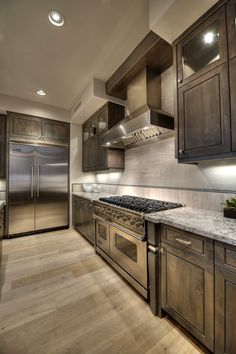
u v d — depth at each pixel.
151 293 1.46
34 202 3.48
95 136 3.34
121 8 1.55
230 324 0.93
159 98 2.21
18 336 1.26
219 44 1.21
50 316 1.45
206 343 1.06
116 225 2.00
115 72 2.46
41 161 3.57
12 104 3.23
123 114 2.98
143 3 1.50
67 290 1.78
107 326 1.35
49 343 1.21
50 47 2.00
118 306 1.56
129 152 2.87
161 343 1.21
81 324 1.37
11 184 3.26
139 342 1.21
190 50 1.45
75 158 4.03
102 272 2.12
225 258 0.96
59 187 3.79
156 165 2.30
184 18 1.32
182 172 1.94
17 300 1.63
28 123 3.43
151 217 1.40
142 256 1.56
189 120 1.42
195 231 1.08
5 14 1.59
